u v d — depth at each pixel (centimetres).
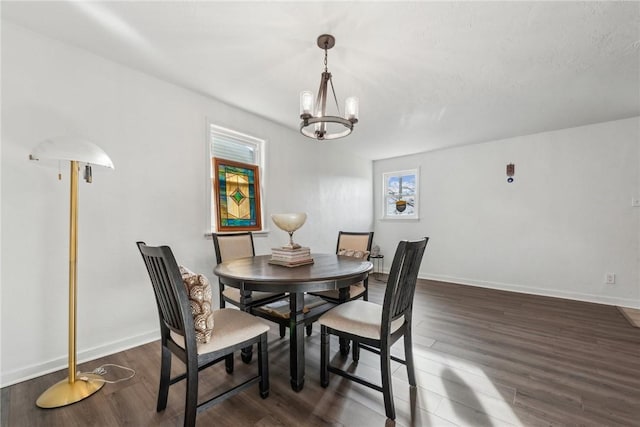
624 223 322
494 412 144
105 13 159
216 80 237
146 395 157
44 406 144
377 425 135
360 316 160
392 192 522
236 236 261
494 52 194
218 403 142
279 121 335
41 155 137
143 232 223
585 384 168
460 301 337
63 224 185
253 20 164
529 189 379
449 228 449
